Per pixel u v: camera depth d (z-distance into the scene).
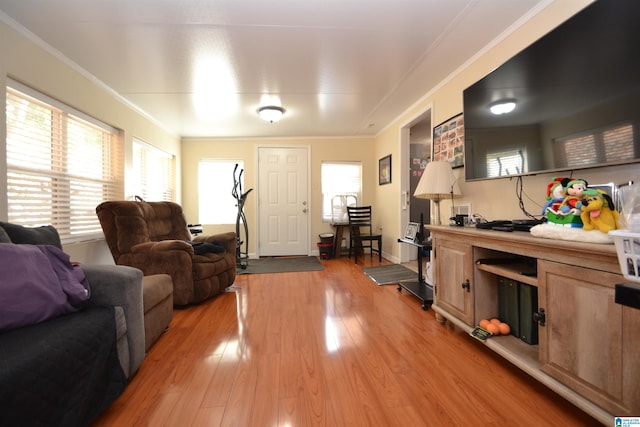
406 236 3.14
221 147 5.10
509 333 1.63
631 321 0.93
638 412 0.91
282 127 4.55
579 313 1.09
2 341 0.99
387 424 1.16
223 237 3.16
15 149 2.00
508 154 1.79
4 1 1.70
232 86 2.94
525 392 1.35
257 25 1.97
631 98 1.15
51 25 1.93
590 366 1.05
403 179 4.08
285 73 2.67
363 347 1.80
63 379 0.99
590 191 1.15
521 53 1.68
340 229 4.93
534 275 1.45
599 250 0.98
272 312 2.43
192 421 1.18
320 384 1.43
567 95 1.42
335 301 2.70
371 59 2.44
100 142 2.90
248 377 1.49
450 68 2.61
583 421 1.16
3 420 0.79
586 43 1.32
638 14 1.14
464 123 2.21
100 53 2.29
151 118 3.88
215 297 2.86
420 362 1.62
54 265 1.29
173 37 2.09
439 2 1.76
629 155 1.17
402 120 3.94
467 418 1.18
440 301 2.11
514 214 2.02
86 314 1.25
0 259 1.12
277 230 5.20
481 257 1.75
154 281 1.94
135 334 1.49
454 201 2.70
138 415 1.22
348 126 4.57
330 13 1.85
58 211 2.36
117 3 1.73
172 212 3.41
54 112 2.32
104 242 2.84
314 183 5.21
